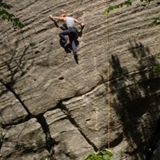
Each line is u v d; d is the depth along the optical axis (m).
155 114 14.42
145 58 14.61
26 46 14.70
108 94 14.26
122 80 14.38
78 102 14.20
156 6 15.18
